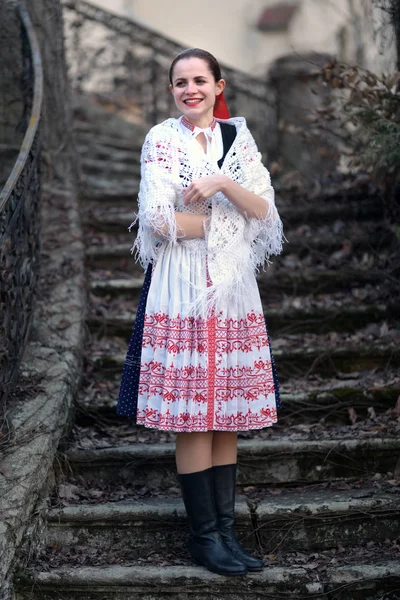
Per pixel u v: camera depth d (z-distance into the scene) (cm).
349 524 270
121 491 293
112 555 264
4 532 241
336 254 429
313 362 357
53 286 393
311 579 245
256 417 241
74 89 751
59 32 509
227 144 248
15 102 526
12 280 302
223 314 241
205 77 244
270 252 256
